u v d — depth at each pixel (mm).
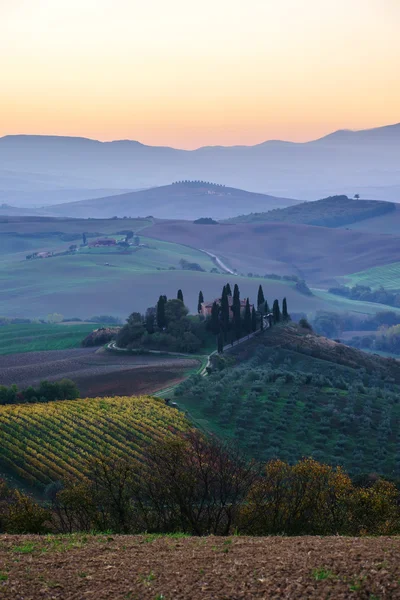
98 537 49156
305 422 163125
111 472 69000
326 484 66000
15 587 35500
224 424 161375
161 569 37906
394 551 38469
